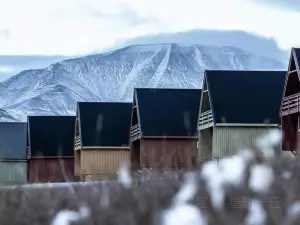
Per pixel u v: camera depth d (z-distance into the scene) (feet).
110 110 226.17
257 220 19.33
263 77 174.70
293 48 143.33
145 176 36.35
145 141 191.01
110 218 24.89
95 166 216.13
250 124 164.66
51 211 32.91
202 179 24.29
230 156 27.66
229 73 174.19
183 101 199.31
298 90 145.38
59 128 264.31
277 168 27.35
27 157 271.28
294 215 19.04
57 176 256.11
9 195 42.27
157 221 20.45
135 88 202.59
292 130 145.18
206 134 179.11
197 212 18.93
